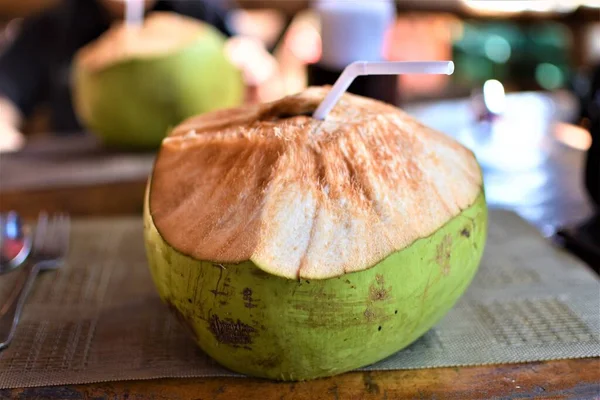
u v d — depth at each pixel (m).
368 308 0.36
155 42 0.69
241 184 0.37
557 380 0.39
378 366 0.40
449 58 1.25
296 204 0.37
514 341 0.42
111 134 0.71
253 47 1.06
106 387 0.39
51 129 1.05
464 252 0.39
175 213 0.38
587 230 0.53
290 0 1.36
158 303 0.47
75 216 0.63
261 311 0.36
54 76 1.04
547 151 0.72
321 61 0.64
